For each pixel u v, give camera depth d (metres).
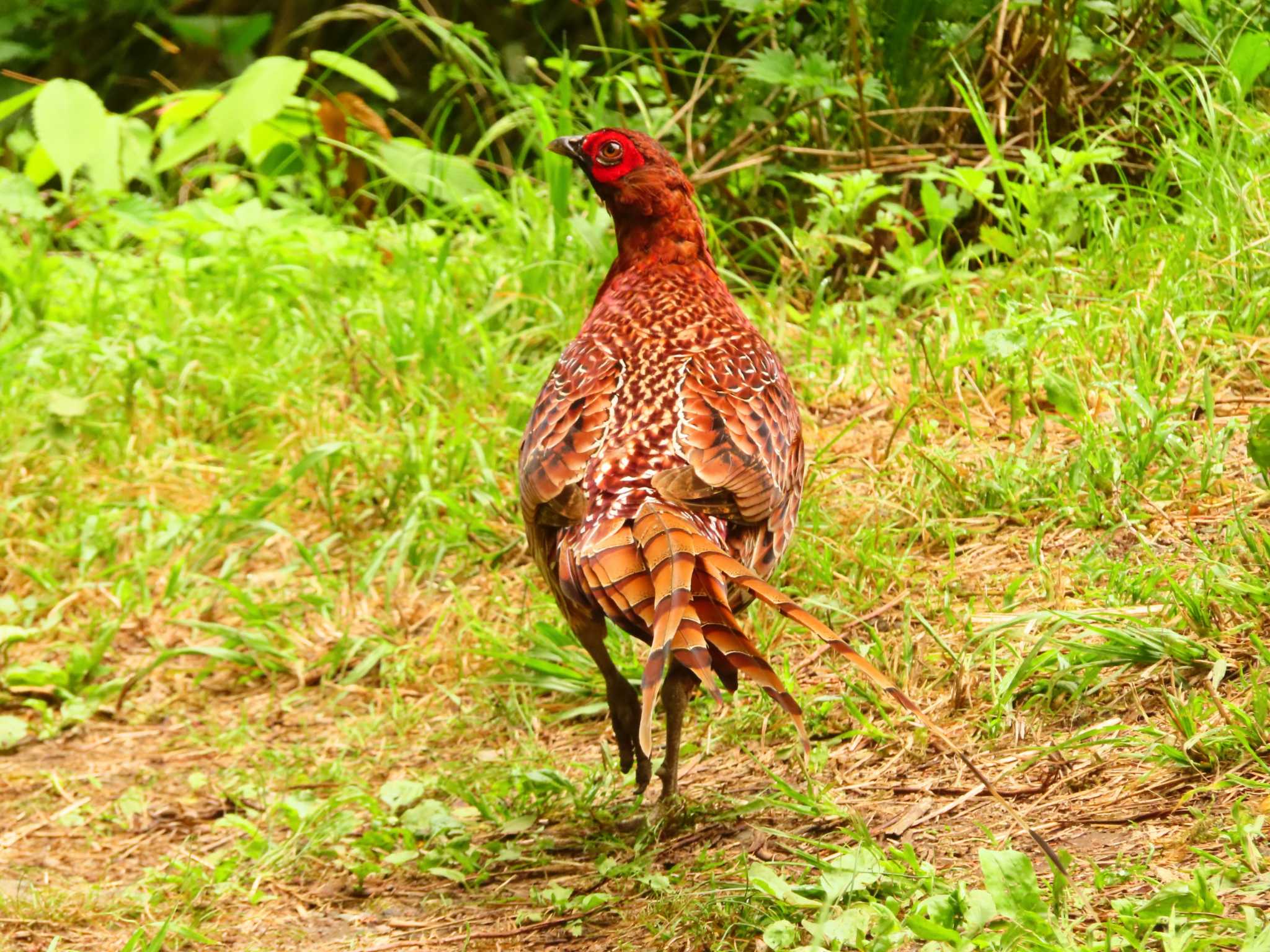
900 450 9.45
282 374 11.76
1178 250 10.06
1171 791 5.77
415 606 9.70
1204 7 11.90
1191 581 6.97
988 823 5.95
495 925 6.22
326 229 14.48
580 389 6.65
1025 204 10.98
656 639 5.24
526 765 7.73
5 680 9.45
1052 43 12.12
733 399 6.52
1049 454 8.90
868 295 11.98
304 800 7.73
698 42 15.92
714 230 12.15
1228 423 8.58
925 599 7.90
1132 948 4.66
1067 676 6.77
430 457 10.42
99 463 11.63
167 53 19.91
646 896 6.08
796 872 5.93
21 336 12.80
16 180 15.20
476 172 14.48
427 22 14.64
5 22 19.59
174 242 14.66
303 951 6.29
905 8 12.30
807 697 7.43
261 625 9.63
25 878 7.42
